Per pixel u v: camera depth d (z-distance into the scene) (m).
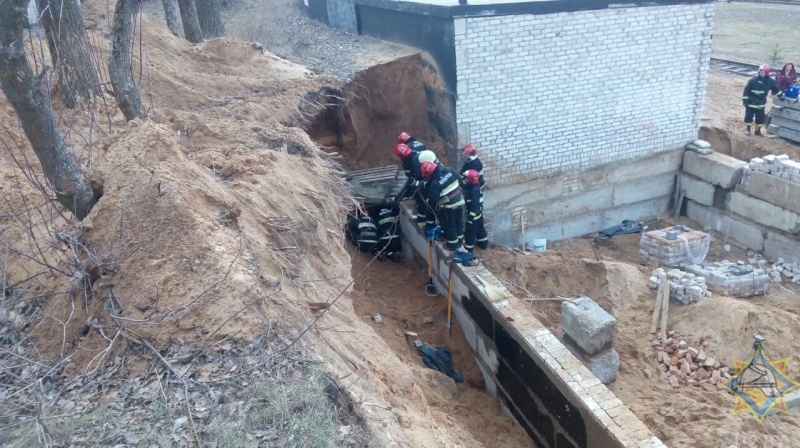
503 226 12.16
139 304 4.11
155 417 3.38
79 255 4.50
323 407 3.49
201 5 14.20
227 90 9.73
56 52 7.31
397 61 11.98
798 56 18.80
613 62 11.58
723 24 24.05
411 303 10.20
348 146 12.11
